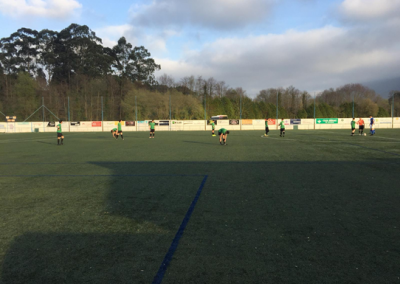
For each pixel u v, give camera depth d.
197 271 2.78
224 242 3.44
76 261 3.02
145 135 31.52
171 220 4.25
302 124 43.19
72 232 3.83
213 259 3.01
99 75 67.06
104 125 44.66
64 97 55.28
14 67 70.75
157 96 51.22
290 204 4.95
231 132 35.28
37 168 9.48
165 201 5.28
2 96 56.12
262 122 43.69
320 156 11.34
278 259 3.00
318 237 3.55
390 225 3.92
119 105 55.69
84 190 6.27
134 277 2.68
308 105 59.53
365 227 3.86
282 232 3.72
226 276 2.68
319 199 5.23
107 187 6.52
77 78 62.22
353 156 11.22
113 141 22.61
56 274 2.76
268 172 8.03
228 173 7.99
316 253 3.12
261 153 12.66
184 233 3.73
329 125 43.12
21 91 53.22
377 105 58.03
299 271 2.75
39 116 51.41
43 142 22.36
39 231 3.88
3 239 3.62
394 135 24.77
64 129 44.50
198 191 5.98
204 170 8.55
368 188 6.03
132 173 8.26
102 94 58.62
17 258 3.11
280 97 59.66
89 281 2.62
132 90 55.38
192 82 61.59
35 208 4.96
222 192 5.86
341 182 6.64
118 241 3.51
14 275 2.75
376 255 3.07
